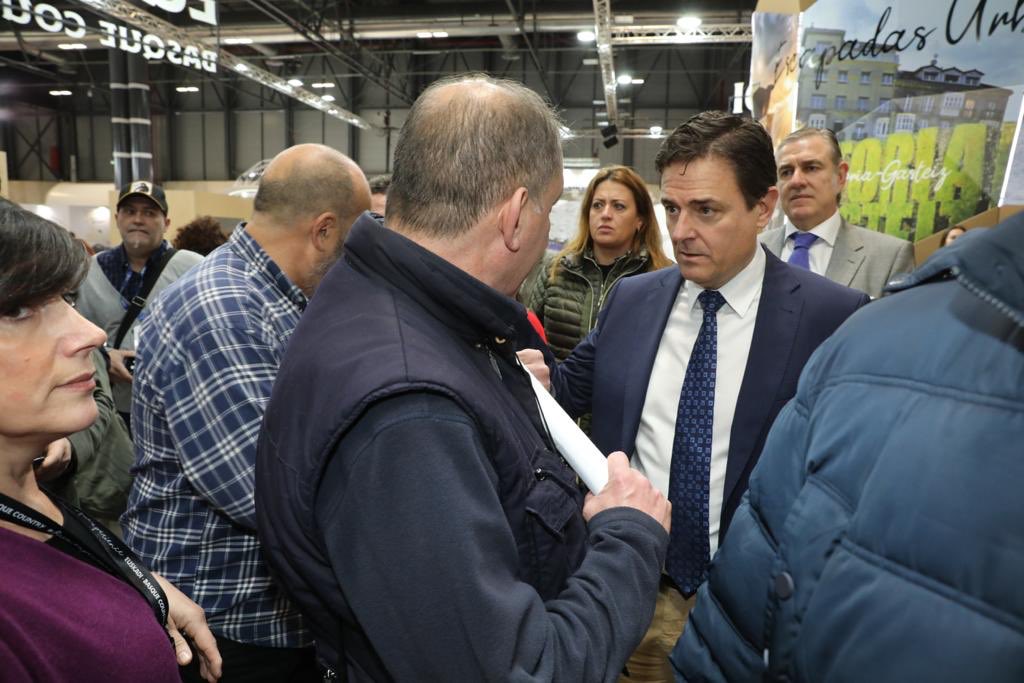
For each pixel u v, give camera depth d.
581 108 15.28
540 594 0.70
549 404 0.87
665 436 1.27
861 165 2.86
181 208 9.46
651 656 1.34
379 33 10.55
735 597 0.61
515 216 0.73
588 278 2.53
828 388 0.55
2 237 0.61
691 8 9.39
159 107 16.09
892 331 0.52
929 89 2.63
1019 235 0.42
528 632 0.59
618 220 2.41
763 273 1.25
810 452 0.54
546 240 0.80
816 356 0.60
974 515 0.41
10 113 15.60
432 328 0.71
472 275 0.74
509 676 0.57
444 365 0.65
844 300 1.20
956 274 0.44
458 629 0.58
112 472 1.78
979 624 0.40
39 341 0.66
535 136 0.74
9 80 14.56
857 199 2.89
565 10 9.87
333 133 16.09
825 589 0.48
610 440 1.33
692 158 1.13
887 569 0.45
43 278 0.63
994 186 2.49
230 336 1.10
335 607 0.68
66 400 0.68
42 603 0.63
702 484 1.22
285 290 1.23
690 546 1.24
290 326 1.21
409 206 0.75
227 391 1.08
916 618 0.43
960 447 0.43
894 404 0.48
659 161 1.20
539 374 1.17
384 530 0.59
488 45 14.13
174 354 1.11
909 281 0.54
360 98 15.86
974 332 0.46
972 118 2.52
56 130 16.61
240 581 1.16
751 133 1.13
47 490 0.78
